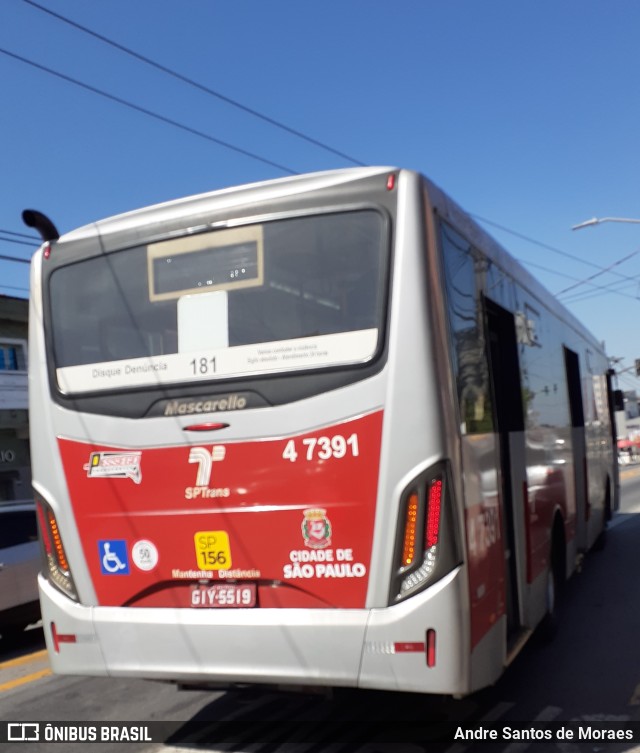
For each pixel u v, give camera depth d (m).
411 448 4.25
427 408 4.26
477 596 4.43
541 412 7.14
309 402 4.45
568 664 6.64
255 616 4.44
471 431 4.68
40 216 5.34
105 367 4.98
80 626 4.85
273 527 4.45
